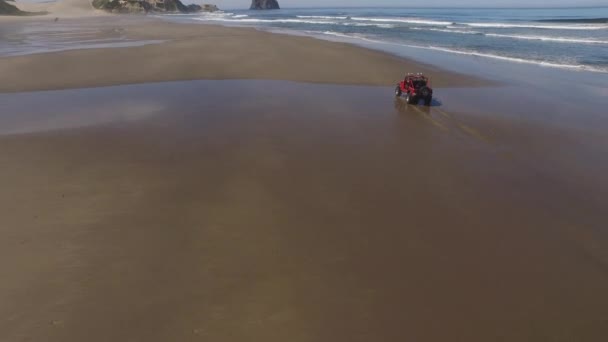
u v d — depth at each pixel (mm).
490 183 10234
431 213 8734
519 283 6625
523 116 15859
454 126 14617
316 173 10625
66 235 7738
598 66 26219
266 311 5926
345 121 14969
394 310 6016
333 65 25312
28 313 5844
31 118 15109
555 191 9859
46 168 10781
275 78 21734
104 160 11336
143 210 8664
